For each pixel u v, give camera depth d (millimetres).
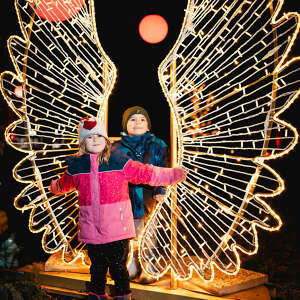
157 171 2195
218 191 5371
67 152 4117
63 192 2303
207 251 3674
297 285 2824
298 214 4703
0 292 2400
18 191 4457
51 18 2734
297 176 5754
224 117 5246
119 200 2180
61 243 2631
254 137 5293
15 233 3717
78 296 2473
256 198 2125
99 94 2613
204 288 2348
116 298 2213
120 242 2178
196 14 2287
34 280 2605
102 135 2164
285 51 1990
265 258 3469
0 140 3615
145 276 2447
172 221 2359
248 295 2289
